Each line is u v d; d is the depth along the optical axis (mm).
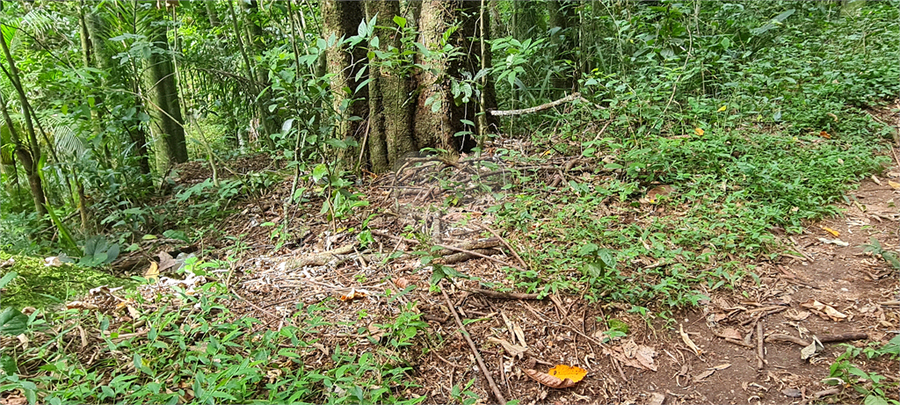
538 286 2771
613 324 2523
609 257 2516
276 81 3295
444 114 3977
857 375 2160
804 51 5750
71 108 3809
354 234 3359
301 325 2477
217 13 6254
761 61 5473
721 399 2158
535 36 5824
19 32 4262
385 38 3982
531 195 3584
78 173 3824
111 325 2473
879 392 2053
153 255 3459
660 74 4988
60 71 3852
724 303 2701
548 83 5410
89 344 2318
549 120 4934
